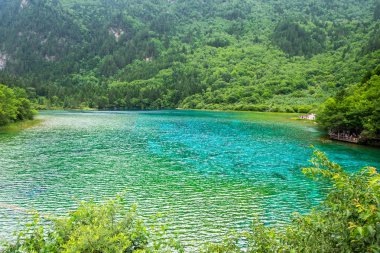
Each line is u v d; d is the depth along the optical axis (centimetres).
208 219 2688
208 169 4434
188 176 4056
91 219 1266
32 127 8869
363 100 7369
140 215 2744
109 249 1056
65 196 3203
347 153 5722
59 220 1281
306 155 5488
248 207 2991
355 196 894
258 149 6022
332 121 7612
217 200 3169
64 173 4075
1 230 2347
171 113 16500
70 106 19962
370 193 855
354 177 978
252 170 4412
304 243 1016
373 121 6575
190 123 10944
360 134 6944
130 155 5288
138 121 11488
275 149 6044
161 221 2608
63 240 1191
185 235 2375
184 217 2722
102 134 7700
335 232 924
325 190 3534
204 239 2312
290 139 7319
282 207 3002
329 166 1070
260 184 3747
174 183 3734
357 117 7056
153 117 13538
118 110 19412
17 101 10281
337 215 946
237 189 3541
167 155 5347
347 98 8075
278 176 4112
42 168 4297
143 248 1194
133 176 4003
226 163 4816
